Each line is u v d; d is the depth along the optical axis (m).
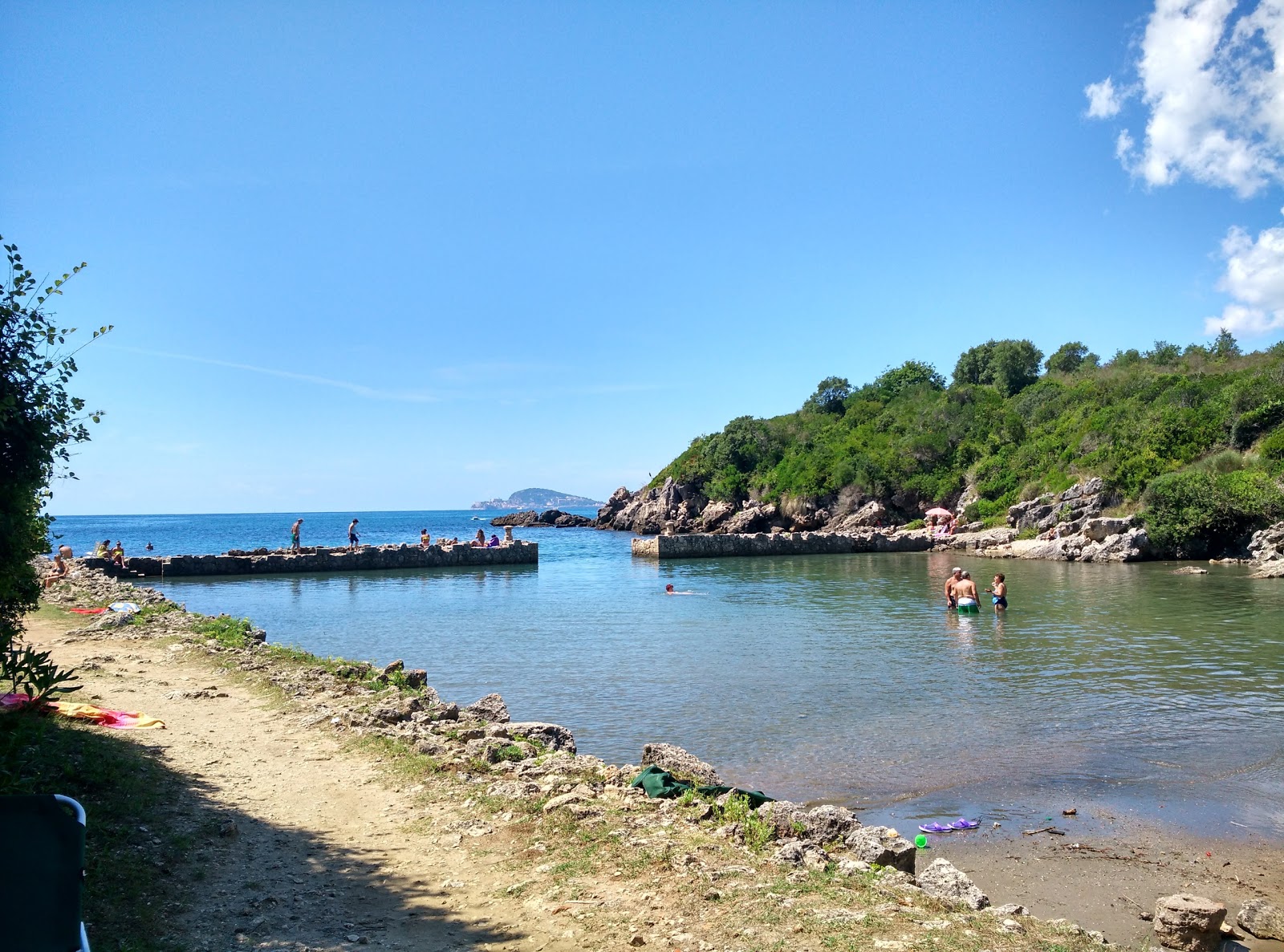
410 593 40.69
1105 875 9.82
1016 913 7.51
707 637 26.22
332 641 25.88
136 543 111.19
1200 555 54.75
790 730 15.48
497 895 7.25
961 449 84.88
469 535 128.38
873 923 6.41
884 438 94.12
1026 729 15.57
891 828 11.19
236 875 7.50
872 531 74.69
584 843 8.31
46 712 10.57
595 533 124.50
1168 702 17.45
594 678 20.06
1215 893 9.38
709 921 6.52
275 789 10.04
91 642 20.20
